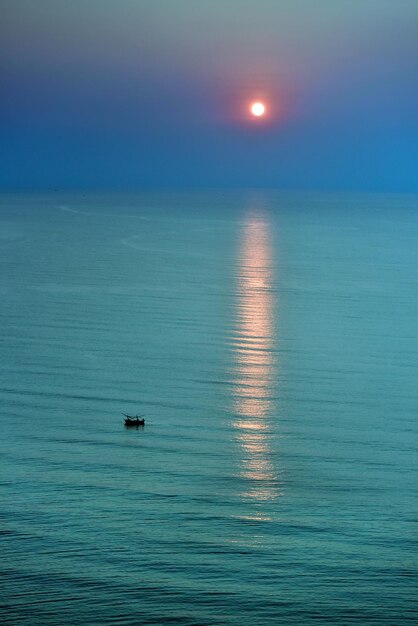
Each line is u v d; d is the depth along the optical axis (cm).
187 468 4106
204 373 6078
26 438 4525
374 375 6138
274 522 3428
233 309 8662
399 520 3481
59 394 5450
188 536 3256
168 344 6981
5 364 6197
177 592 2838
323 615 2714
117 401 5328
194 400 5397
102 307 8638
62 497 3641
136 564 3016
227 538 3253
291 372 6175
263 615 2725
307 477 4028
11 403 5219
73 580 2888
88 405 5212
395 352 6894
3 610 2716
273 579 2938
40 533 3244
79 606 2741
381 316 8462
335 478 4019
